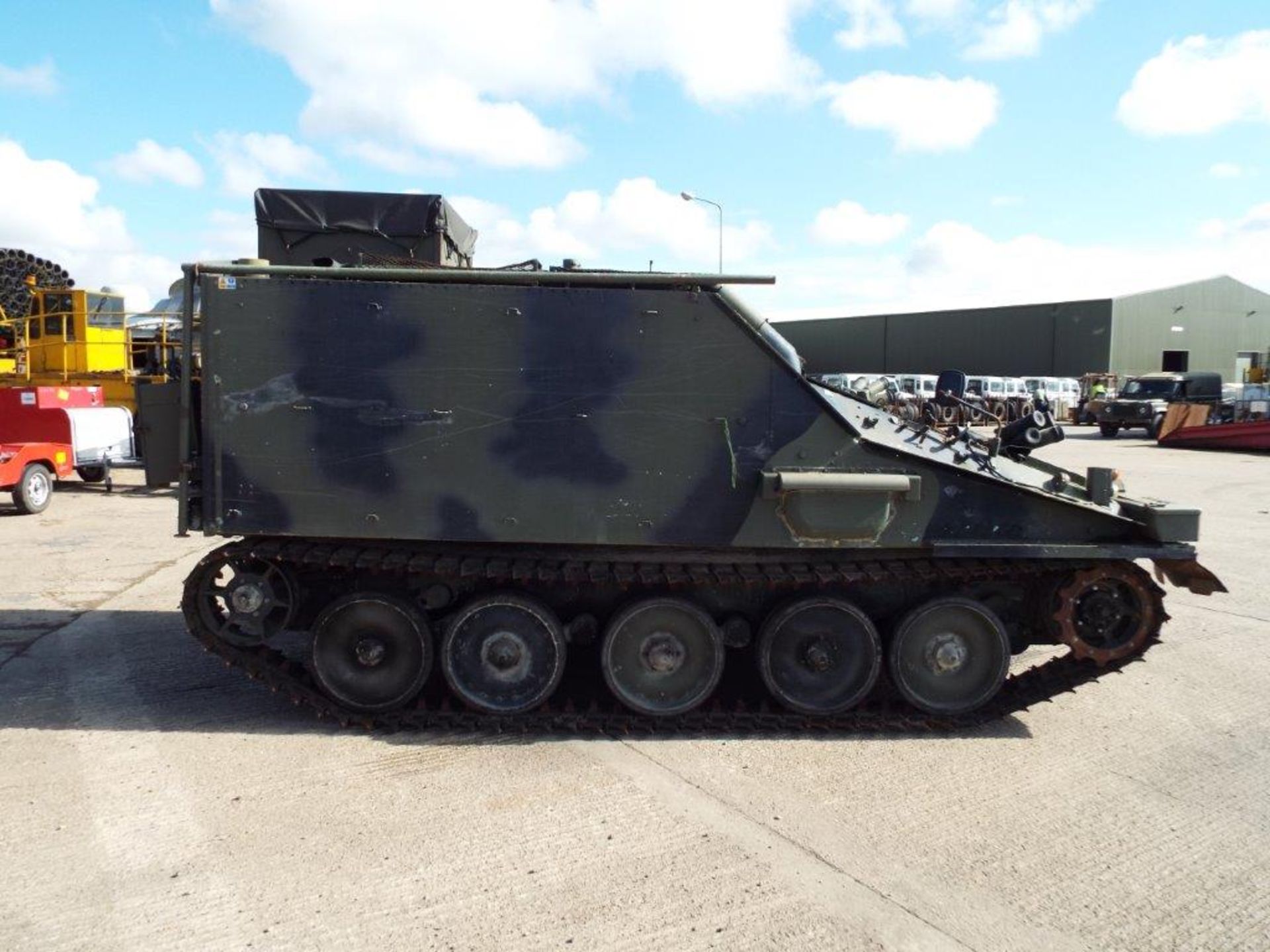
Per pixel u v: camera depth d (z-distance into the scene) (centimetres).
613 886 362
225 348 487
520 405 490
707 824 414
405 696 520
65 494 1521
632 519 497
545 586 545
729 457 496
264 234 763
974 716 539
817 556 529
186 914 339
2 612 764
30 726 519
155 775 457
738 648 591
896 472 504
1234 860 393
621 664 522
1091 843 406
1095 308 4734
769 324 500
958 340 5328
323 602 550
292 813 419
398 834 401
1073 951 327
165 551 1038
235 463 493
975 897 361
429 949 320
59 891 353
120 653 653
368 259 697
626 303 488
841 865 382
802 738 520
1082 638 541
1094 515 525
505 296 486
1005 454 582
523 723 516
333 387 489
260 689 583
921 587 555
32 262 1995
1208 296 5178
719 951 322
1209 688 621
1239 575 957
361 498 494
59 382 1753
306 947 321
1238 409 2752
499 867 375
